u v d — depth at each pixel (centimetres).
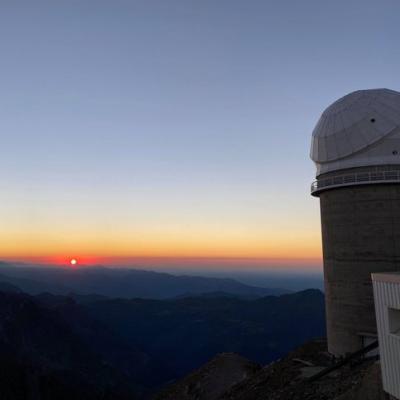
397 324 1603
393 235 2770
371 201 2830
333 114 3120
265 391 2656
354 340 2803
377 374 1822
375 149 2883
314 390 2278
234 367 3984
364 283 2798
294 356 3192
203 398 3622
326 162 3094
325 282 3106
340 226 2939
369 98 3045
